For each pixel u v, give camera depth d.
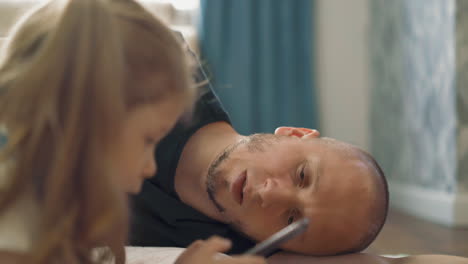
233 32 2.77
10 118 0.48
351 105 3.07
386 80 2.86
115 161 0.51
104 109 0.49
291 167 0.97
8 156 0.47
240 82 2.77
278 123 2.89
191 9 2.80
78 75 0.48
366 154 1.08
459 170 2.19
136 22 0.56
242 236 1.12
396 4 2.73
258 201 0.96
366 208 0.95
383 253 1.62
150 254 0.94
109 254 0.75
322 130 3.05
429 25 2.40
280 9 2.86
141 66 0.54
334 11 3.04
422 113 2.48
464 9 2.19
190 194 1.14
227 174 1.03
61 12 0.51
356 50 3.07
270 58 2.83
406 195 2.57
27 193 0.49
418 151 2.52
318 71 3.03
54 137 0.47
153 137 0.58
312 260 0.94
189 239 1.14
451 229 2.07
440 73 2.31
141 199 1.14
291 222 0.95
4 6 2.14
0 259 0.46
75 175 0.48
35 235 0.47
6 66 0.52
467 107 2.19
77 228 0.49
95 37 0.50
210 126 1.17
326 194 0.92
